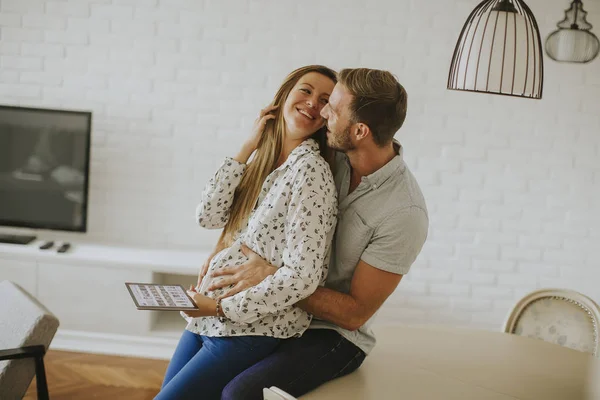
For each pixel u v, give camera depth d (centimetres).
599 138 438
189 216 448
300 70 232
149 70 440
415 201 216
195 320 228
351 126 213
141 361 409
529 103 436
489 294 447
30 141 438
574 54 374
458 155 440
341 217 224
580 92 434
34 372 254
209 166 444
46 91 444
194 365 217
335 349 222
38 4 438
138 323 411
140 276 407
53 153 438
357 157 219
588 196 441
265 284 207
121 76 441
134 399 362
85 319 412
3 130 438
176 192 446
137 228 450
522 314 293
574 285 446
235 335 217
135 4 436
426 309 449
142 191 447
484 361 251
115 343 413
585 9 423
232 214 242
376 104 211
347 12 432
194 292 216
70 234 448
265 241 218
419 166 442
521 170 441
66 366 395
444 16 430
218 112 441
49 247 418
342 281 228
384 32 433
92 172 446
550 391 228
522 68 203
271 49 436
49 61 442
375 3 431
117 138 444
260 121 236
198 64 439
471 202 443
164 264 406
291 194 215
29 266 408
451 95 436
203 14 435
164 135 443
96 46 440
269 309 208
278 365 212
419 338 271
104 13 438
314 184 212
